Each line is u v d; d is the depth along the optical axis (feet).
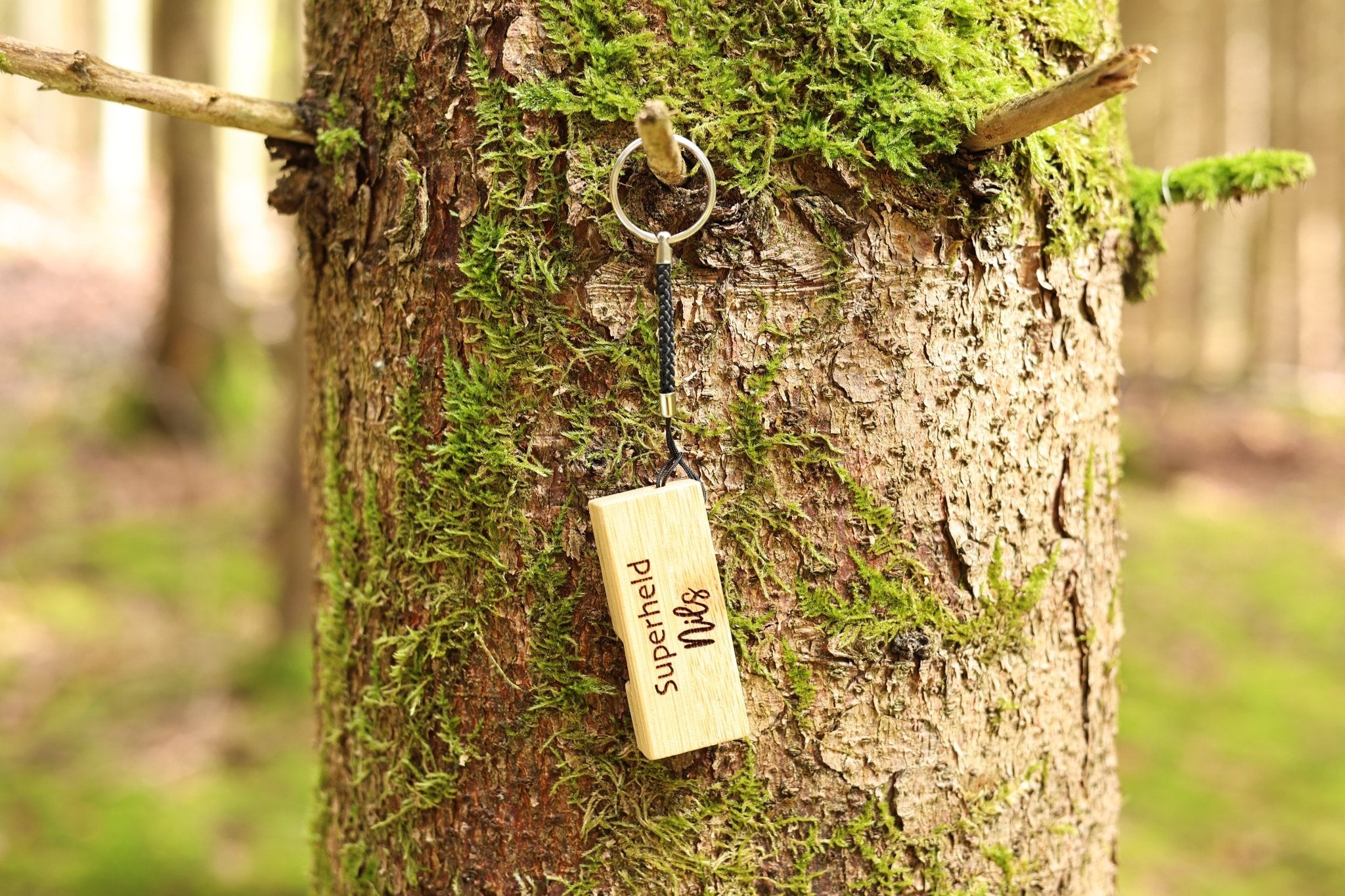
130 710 5.56
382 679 1.83
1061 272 1.82
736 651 1.73
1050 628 1.85
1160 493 10.99
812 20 1.69
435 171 1.74
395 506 1.80
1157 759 5.78
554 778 1.75
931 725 1.77
